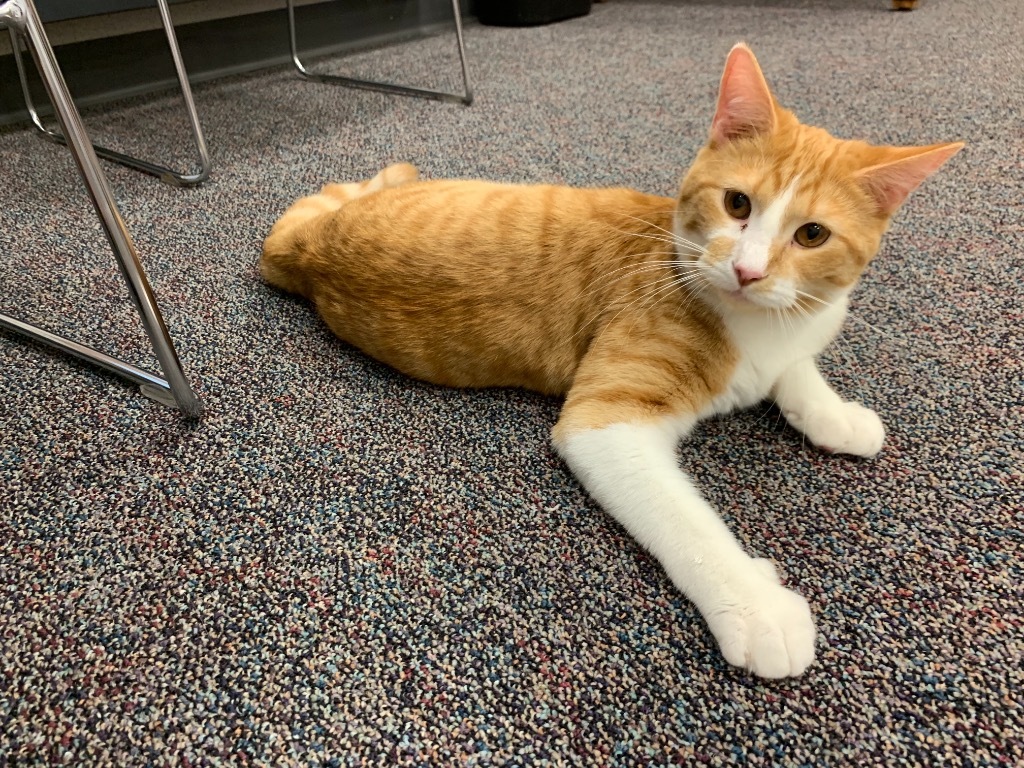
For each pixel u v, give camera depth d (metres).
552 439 0.87
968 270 1.20
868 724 0.60
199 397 0.95
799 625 0.64
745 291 0.79
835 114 1.86
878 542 0.76
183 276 1.22
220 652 0.66
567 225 0.95
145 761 0.58
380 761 0.58
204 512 0.79
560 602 0.71
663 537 0.72
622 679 0.64
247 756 0.58
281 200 1.48
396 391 0.98
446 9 3.00
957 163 1.56
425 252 0.95
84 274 1.21
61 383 0.97
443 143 1.76
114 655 0.65
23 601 0.70
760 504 0.81
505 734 0.60
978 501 0.79
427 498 0.82
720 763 0.58
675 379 0.84
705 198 0.85
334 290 1.01
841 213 0.79
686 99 2.04
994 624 0.67
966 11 2.91
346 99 2.10
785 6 3.15
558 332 0.93
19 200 1.46
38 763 0.57
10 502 0.80
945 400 0.94
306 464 0.86
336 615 0.69
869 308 1.12
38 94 1.95
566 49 2.60
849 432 0.85
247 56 2.41
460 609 0.70
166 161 1.65
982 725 0.59
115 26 2.06
